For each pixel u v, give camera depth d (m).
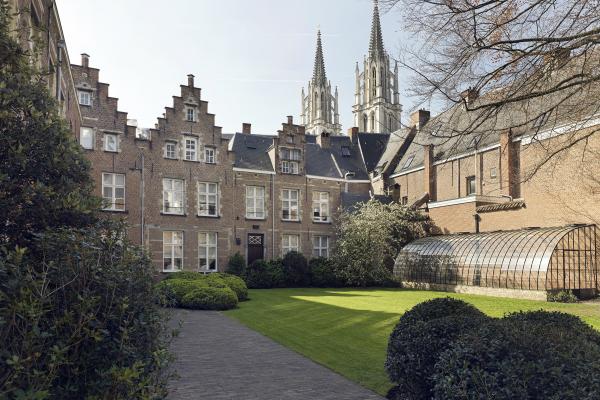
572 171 22.77
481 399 5.11
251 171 33.66
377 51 80.31
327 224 36.62
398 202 37.69
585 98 8.10
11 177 4.84
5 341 3.41
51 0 14.81
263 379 8.88
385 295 24.55
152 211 29.41
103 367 3.96
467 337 5.96
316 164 38.56
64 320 3.67
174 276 23.94
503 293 23.61
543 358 5.04
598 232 22.00
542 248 22.12
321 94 89.12
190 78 31.50
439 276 27.91
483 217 29.23
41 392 3.14
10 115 4.78
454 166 34.88
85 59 28.17
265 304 20.88
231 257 31.39
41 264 4.17
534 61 7.66
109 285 4.14
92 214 5.20
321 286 31.67
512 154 28.22
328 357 10.55
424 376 7.11
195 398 7.74
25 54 5.40
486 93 8.22
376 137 46.00
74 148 5.77
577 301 20.66
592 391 4.33
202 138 31.69
